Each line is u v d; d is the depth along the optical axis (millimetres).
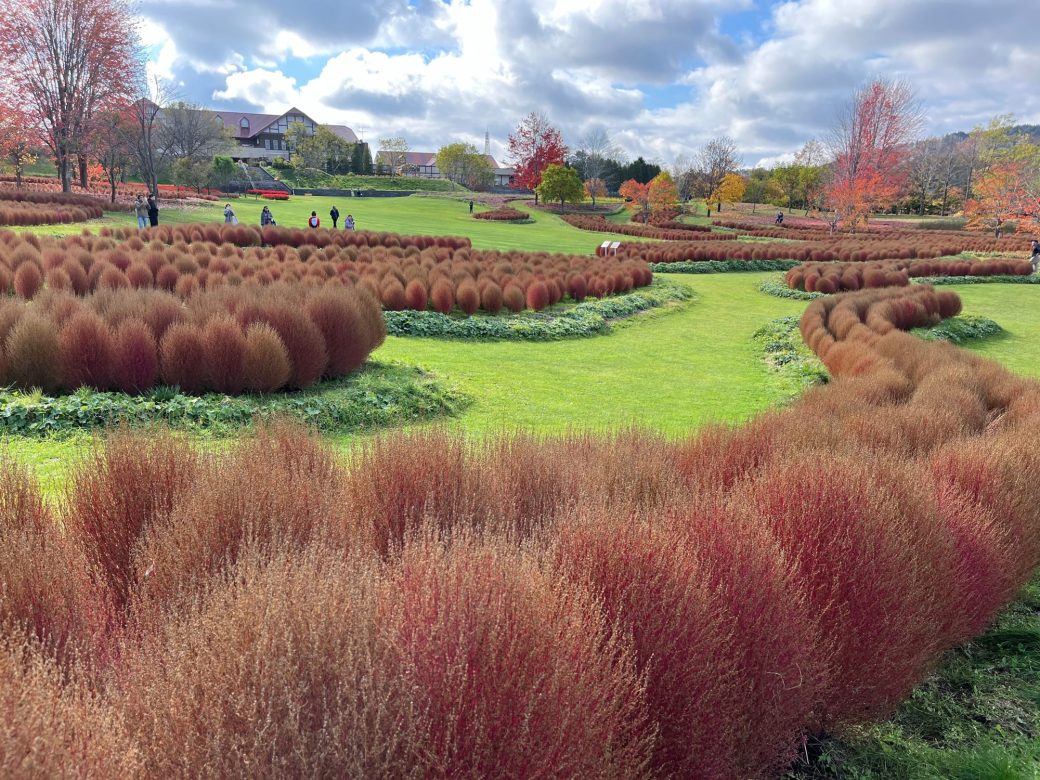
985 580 3736
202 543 2670
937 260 33062
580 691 1782
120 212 34906
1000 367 10070
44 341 7305
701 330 17047
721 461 4344
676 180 90438
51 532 2795
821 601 2912
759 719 2506
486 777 1624
